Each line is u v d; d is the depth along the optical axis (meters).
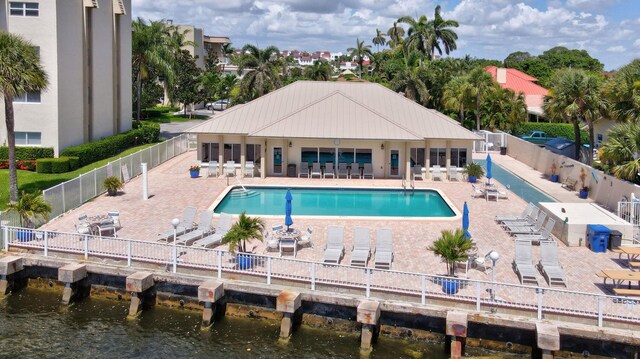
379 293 19.67
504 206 32.91
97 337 19.50
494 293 18.84
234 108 43.00
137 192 35.53
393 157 41.22
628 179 31.31
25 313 21.22
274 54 73.38
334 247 23.31
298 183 38.91
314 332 19.98
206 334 19.78
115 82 55.75
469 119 71.94
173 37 91.62
